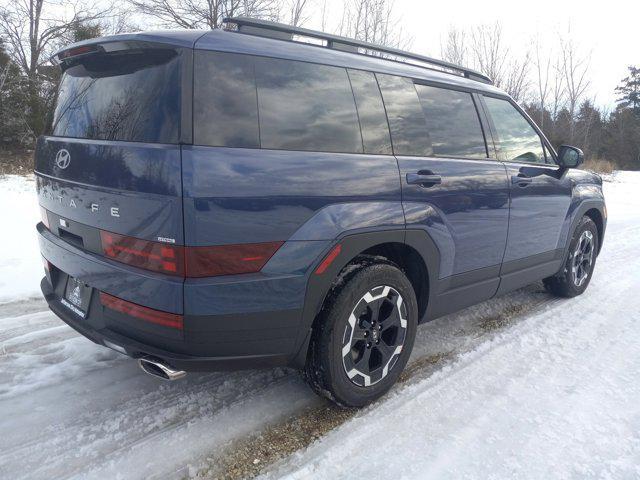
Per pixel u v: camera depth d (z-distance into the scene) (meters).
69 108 2.71
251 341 2.32
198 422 2.62
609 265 6.07
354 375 2.66
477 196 3.28
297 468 2.27
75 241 2.62
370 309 2.71
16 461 2.29
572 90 25.97
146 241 2.16
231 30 2.47
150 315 2.21
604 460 2.35
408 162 2.88
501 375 3.17
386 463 2.31
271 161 2.27
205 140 2.14
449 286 3.23
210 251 2.11
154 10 13.78
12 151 17.09
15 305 4.22
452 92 3.44
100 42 2.43
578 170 4.70
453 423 2.64
